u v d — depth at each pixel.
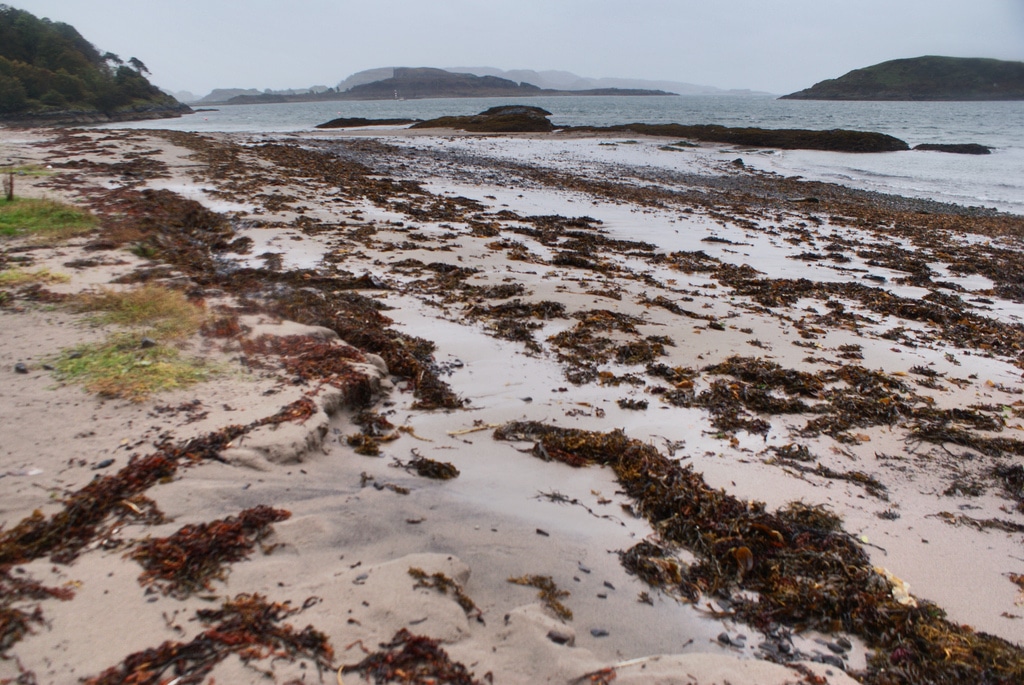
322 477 4.48
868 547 4.33
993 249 14.74
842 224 17.41
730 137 40.75
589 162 30.11
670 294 10.16
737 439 5.74
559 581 3.77
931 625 3.57
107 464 4.16
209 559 3.40
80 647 2.75
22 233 10.30
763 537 4.20
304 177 19.92
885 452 5.62
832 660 3.36
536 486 4.82
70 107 72.75
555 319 8.62
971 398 6.84
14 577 3.15
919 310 9.70
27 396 4.96
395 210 15.62
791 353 7.89
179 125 63.03
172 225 12.30
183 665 2.71
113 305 7.11
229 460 4.35
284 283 9.36
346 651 2.89
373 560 3.66
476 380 6.67
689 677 2.99
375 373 6.07
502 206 17.86
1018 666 3.28
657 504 4.56
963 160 33.12
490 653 3.07
